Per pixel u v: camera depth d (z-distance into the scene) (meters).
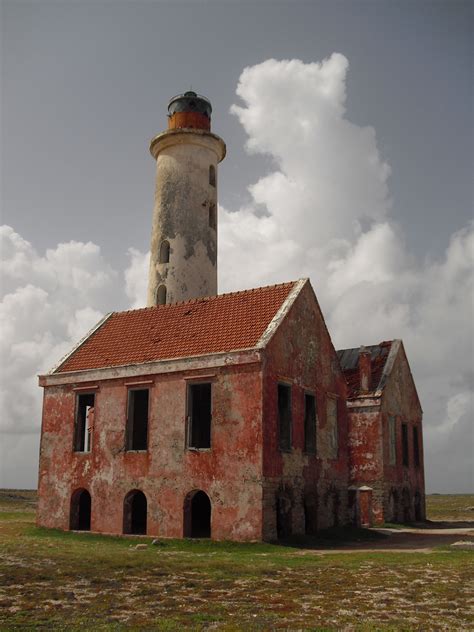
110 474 22.61
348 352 34.66
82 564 13.70
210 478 20.23
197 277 30.98
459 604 10.29
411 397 34.56
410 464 33.06
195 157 32.31
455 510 48.31
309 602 10.44
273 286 24.02
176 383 21.72
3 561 14.09
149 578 12.43
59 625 8.80
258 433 19.59
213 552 17.95
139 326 25.66
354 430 30.58
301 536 20.91
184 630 8.52
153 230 32.31
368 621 9.15
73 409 24.25
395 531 26.31
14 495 56.75
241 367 20.39
